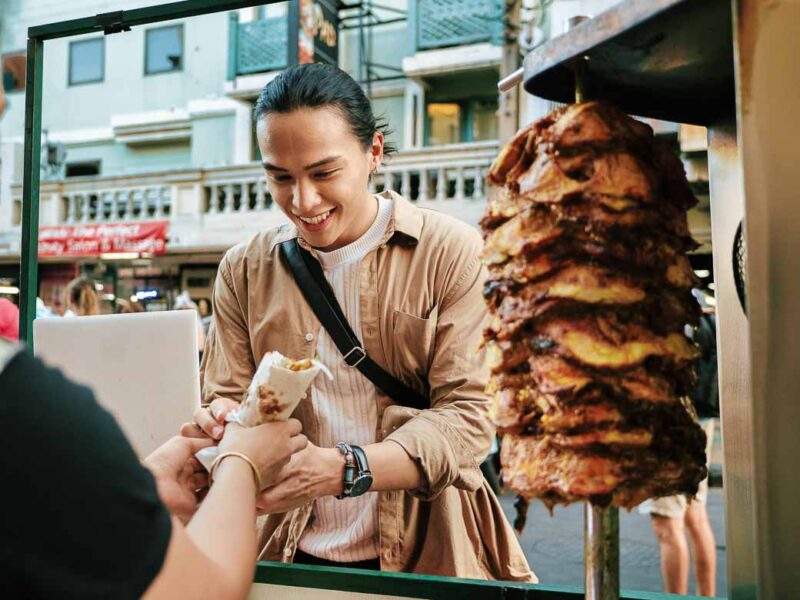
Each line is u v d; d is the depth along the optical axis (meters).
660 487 0.75
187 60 13.18
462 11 10.98
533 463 0.75
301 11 9.59
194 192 11.42
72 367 1.42
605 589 0.77
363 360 1.40
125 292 12.44
